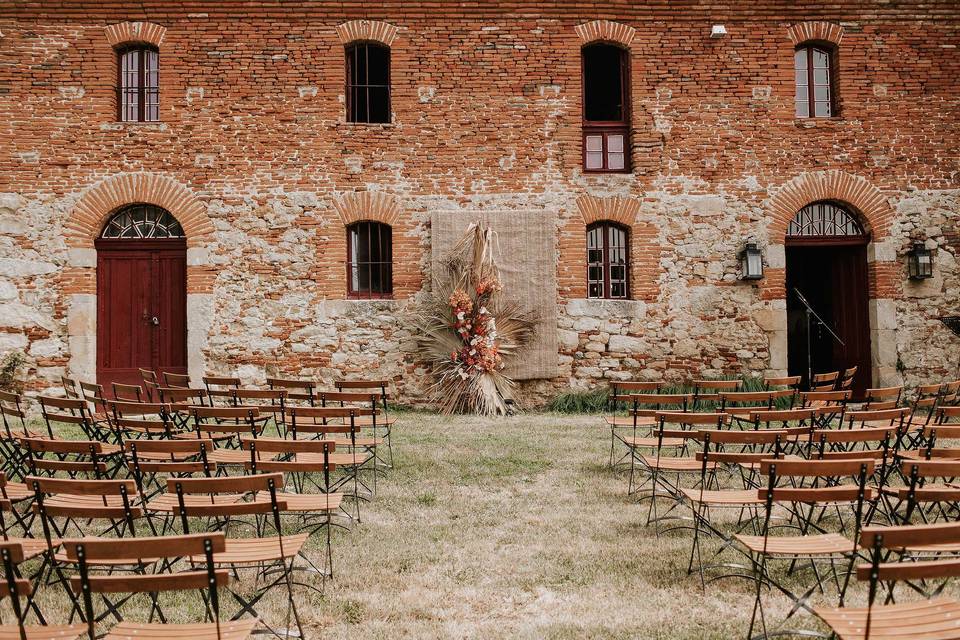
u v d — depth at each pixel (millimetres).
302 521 5422
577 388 10812
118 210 10820
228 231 10711
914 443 6445
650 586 4199
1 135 10594
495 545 4875
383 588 4184
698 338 10883
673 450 7562
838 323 11445
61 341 10508
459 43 10938
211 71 10766
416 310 10812
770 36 11031
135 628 2916
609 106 13312
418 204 10883
